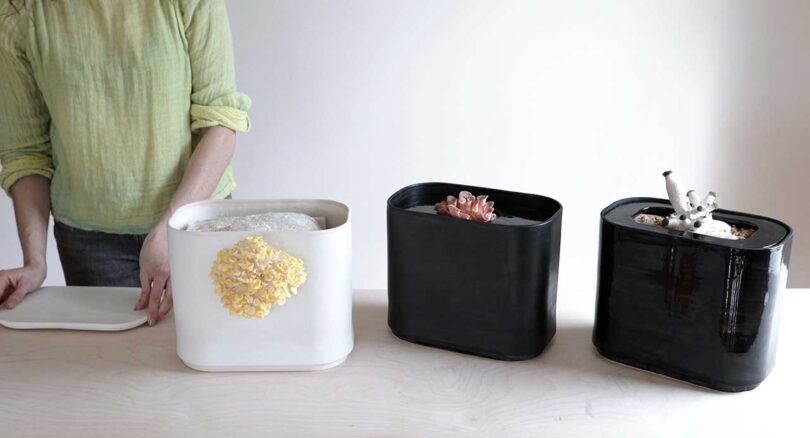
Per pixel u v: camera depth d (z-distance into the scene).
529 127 2.31
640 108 2.29
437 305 1.20
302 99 2.29
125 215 1.71
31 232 1.65
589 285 2.45
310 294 1.12
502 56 2.25
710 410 1.07
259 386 1.13
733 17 2.21
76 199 1.73
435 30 2.24
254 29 2.23
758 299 1.04
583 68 2.26
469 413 1.07
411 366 1.18
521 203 1.23
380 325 1.32
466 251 1.15
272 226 1.14
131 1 1.58
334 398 1.10
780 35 2.22
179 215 1.18
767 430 1.02
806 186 2.35
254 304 1.11
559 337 1.27
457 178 2.37
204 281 1.12
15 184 1.73
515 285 1.14
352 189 2.38
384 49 2.25
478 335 1.19
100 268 1.79
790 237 1.07
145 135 1.65
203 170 1.59
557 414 1.06
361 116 2.31
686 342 1.11
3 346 1.25
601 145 2.33
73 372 1.18
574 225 2.40
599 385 1.13
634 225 1.11
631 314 1.14
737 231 1.12
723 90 2.27
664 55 2.25
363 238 2.43
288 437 1.02
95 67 1.59
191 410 1.08
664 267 1.09
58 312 1.35
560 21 2.22
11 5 1.59
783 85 2.26
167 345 1.26
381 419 1.05
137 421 1.06
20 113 1.69
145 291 1.38
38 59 1.60
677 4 2.21
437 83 2.28
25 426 1.05
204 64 1.63
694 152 2.33
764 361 1.08
